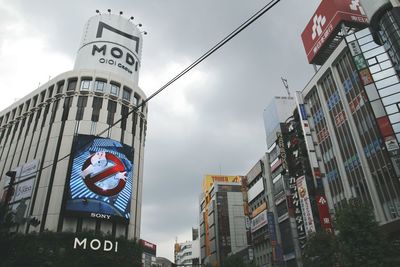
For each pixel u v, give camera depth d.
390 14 30.58
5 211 19.80
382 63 32.56
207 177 116.56
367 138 34.34
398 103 30.42
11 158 58.81
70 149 51.97
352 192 36.25
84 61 63.81
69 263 41.88
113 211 49.69
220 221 95.69
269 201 60.75
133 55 68.81
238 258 59.66
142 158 61.34
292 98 60.75
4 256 19.98
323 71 43.00
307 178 44.75
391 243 23.27
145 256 79.75
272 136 60.06
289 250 51.91
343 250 23.42
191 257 138.38
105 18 68.81
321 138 43.59
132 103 62.50
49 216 46.91
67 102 57.22
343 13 41.44
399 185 28.89
